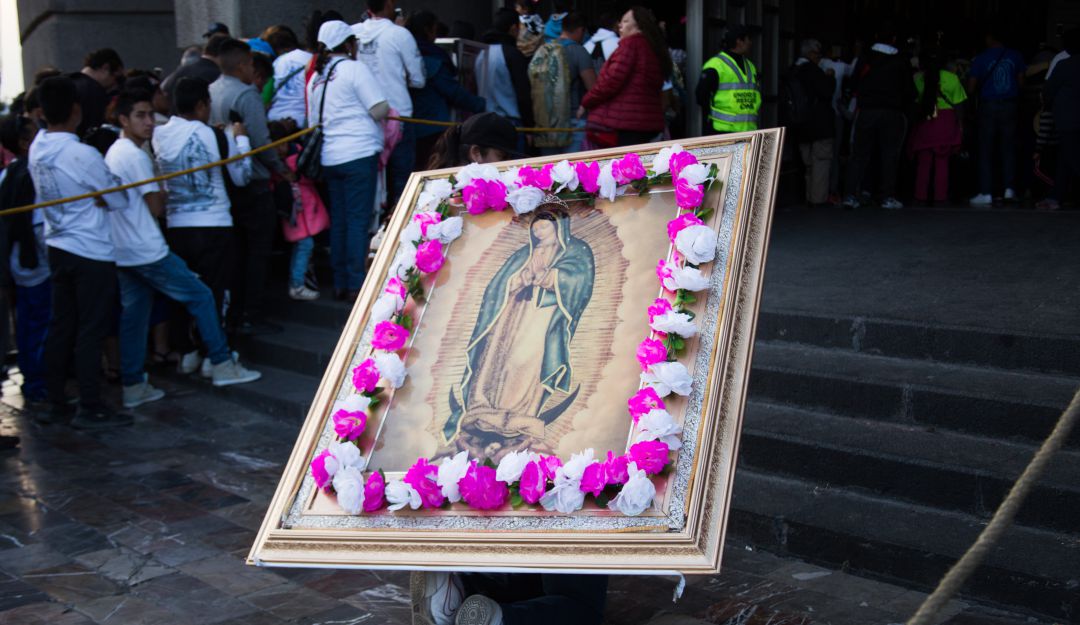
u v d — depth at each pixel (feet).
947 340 14.48
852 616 10.84
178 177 20.48
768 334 16.40
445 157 11.49
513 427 7.81
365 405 8.27
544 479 7.22
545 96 23.94
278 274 26.53
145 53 34.83
